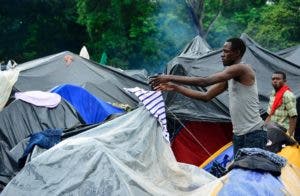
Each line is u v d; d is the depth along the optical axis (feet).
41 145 20.30
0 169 22.06
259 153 14.61
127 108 32.76
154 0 90.53
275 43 80.43
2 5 109.29
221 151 29.07
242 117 17.81
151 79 16.85
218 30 89.92
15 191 15.89
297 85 34.47
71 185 15.44
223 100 29.58
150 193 15.62
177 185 16.48
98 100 31.19
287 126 29.58
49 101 28.25
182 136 29.86
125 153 16.34
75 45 114.73
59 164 15.98
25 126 27.35
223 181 14.38
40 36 112.57
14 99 30.58
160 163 16.90
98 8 90.63
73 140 16.78
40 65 38.27
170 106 29.50
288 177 14.26
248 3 92.43
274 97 29.94
